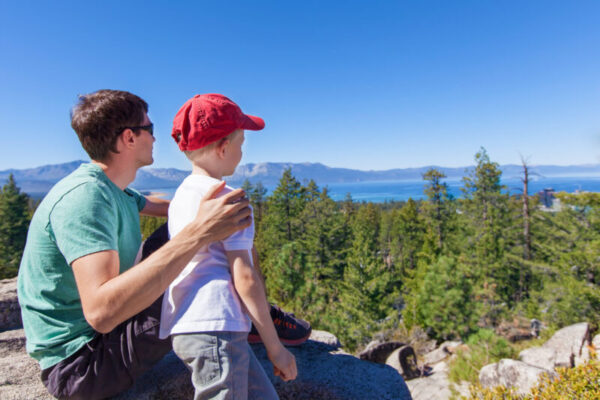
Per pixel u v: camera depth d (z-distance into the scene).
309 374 2.34
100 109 1.46
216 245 1.40
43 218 1.34
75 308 1.47
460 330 16.50
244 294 1.29
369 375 2.43
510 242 27.30
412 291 24.86
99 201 1.31
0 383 1.82
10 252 37.00
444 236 38.00
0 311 2.77
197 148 1.48
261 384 1.42
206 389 1.20
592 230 18.89
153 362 1.61
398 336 17.38
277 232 39.91
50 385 1.50
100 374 1.49
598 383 2.63
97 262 1.17
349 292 21.22
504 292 25.38
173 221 1.47
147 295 1.10
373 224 61.44
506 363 7.06
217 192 1.31
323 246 35.53
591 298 14.62
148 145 1.66
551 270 20.31
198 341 1.22
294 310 17.08
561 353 8.52
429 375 10.04
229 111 1.47
